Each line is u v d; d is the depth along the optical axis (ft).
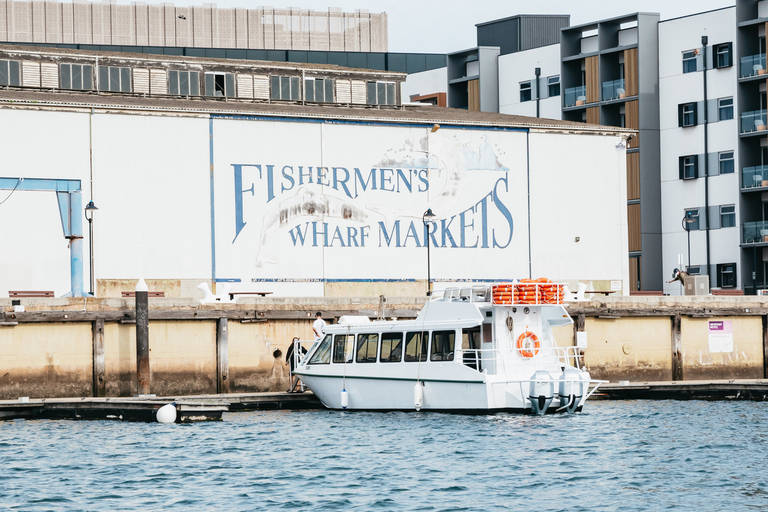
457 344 142.20
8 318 155.02
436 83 396.37
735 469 110.42
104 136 195.52
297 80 235.40
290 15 422.00
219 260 201.57
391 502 96.89
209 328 165.58
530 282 142.51
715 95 300.40
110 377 161.27
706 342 190.29
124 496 100.01
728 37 297.74
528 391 141.38
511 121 228.63
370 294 211.61
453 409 142.41
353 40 430.20
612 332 184.44
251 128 205.26
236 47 418.72
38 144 191.52
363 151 213.25
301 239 207.72
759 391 168.55
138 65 224.53
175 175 199.52
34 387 156.56
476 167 220.23
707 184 301.63
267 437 130.52
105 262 194.08
